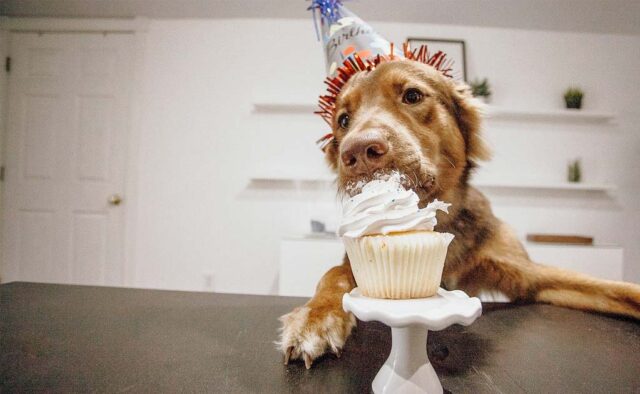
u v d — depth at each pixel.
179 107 3.31
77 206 3.35
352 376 0.58
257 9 3.21
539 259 2.68
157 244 3.29
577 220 3.17
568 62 3.26
